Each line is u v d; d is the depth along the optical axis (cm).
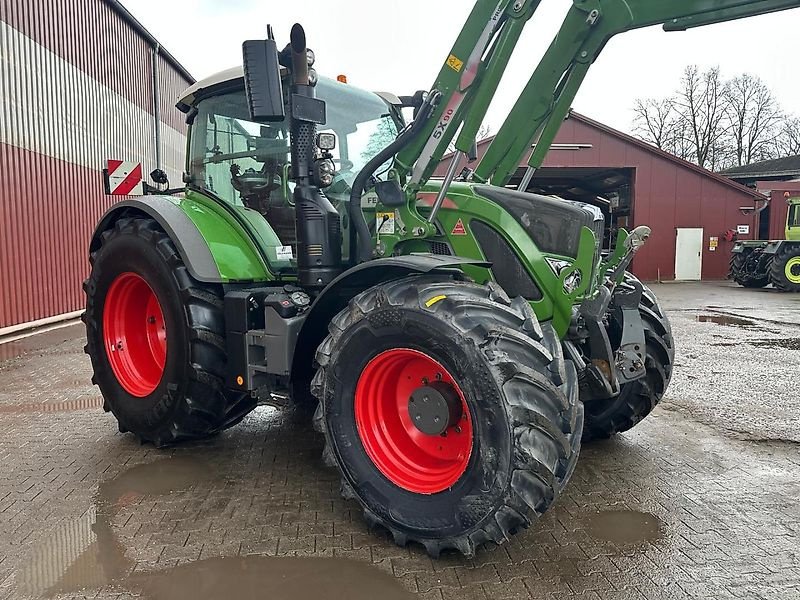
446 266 279
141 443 421
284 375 338
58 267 994
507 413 247
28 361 702
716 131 4431
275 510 318
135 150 1322
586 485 348
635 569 260
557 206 321
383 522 284
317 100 331
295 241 380
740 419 470
